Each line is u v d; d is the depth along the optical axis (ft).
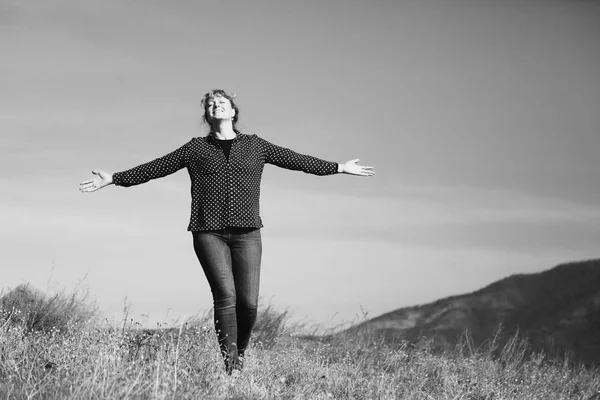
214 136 18.28
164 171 18.22
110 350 16.31
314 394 17.28
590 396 24.88
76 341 17.19
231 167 17.52
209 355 17.69
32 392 13.02
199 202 17.61
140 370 15.05
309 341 28.76
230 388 15.40
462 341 30.27
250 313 17.87
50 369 15.29
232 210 17.37
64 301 25.18
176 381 14.69
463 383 21.62
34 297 24.77
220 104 18.08
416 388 19.94
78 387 13.24
